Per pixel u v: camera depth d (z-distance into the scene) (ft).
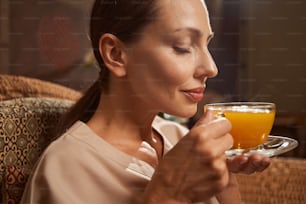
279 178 3.23
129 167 2.74
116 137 2.85
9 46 2.88
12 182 3.21
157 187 2.38
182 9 2.46
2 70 2.97
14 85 3.92
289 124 2.68
